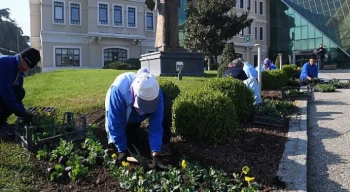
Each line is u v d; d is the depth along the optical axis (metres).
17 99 4.93
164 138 4.30
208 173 3.68
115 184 3.42
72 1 34.34
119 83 4.03
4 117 4.91
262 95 9.67
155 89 3.73
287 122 6.48
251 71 8.98
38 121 4.59
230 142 4.86
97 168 3.74
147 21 38.78
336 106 8.55
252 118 6.31
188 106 4.68
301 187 3.53
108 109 4.08
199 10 25.94
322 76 20.64
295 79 14.38
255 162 4.18
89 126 4.79
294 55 48.53
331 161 4.60
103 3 35.47
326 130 6.17
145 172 3.70
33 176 3.44
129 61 30.73
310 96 9.70
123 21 36.78
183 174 3.60
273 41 50.75
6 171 3.47
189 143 4.72
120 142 4.04
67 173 3.54
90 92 9.06
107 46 36.09
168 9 15.27
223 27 25.73
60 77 14.97
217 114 4.62
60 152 3.87
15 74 4.66
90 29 34.81
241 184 3.44
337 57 44.38
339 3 44.72
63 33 33.75
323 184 3.89
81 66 34.78
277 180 3.62
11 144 4.22
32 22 35.00
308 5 47.38
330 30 45.03
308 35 47.12
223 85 6.12
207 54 26.19
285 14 49.56
